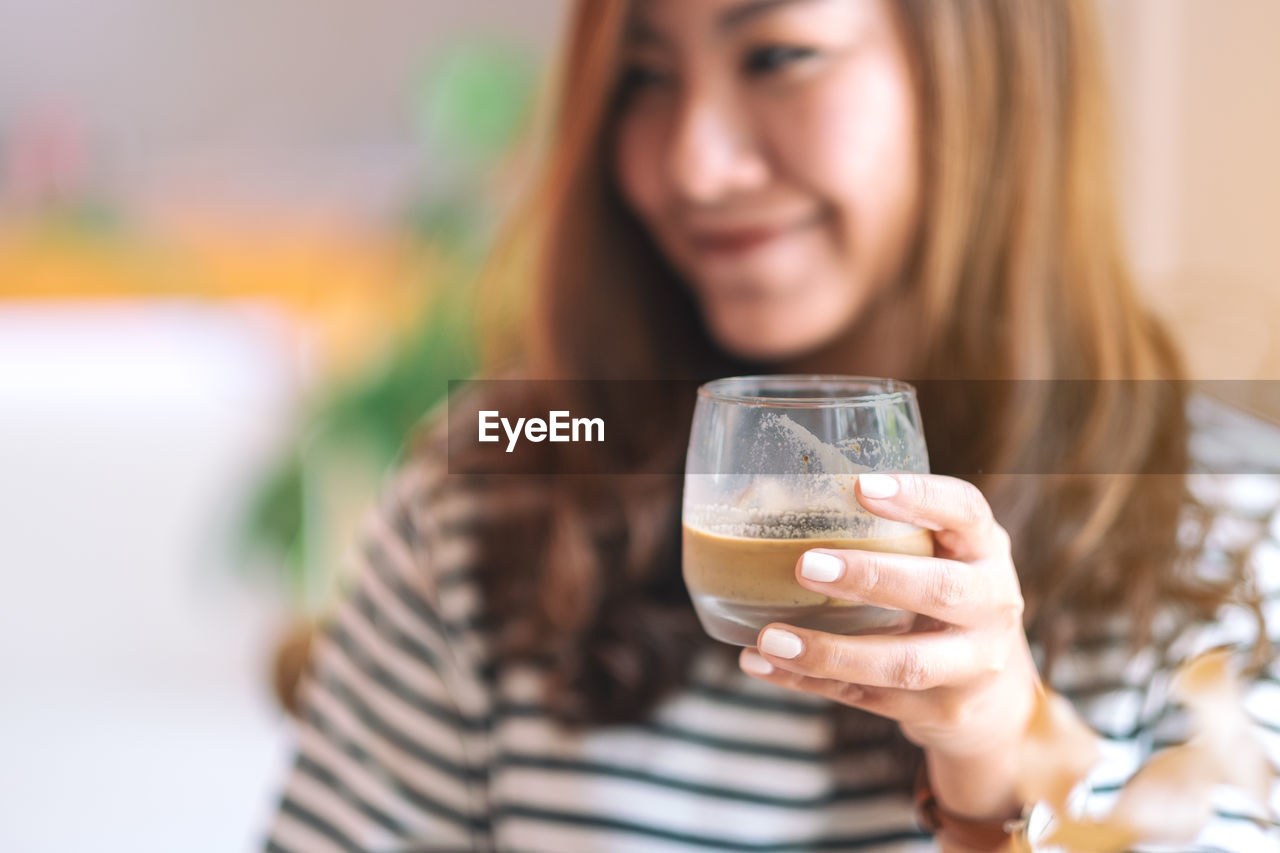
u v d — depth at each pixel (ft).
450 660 2.49
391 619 2.55
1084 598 2.15
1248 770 1.90
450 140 5.05
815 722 2.23
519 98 5.02
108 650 7.56
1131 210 4.20
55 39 11.91
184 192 10.94
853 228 2.14
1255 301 3.38
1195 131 4.31
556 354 2.51
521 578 2.43
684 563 1.75
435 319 4.82
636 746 2.29
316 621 4.51
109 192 10.89
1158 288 3.34
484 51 5.19
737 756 2.26
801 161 2.09
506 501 2.46
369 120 11.76
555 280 2.50
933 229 2.17
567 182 2.43
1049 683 2.15
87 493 8.53
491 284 2.92
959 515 1.55
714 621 1.70
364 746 2.51
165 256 10.03
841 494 1.60
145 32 11.91
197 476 8.46
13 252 9.94
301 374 7.47
